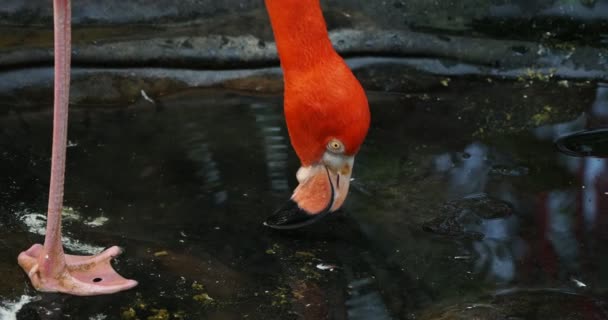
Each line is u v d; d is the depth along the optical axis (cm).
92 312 341
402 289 360
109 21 541
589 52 550
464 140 476
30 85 501
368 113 364
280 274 368
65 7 327
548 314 342
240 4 559
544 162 455
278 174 440
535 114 505
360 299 354
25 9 534
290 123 370
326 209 380
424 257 381
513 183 436
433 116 502
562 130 488
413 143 471
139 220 402
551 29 555
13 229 390
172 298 351
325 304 350
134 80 517
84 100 504
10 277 358
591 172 445
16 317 335
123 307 345
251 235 393
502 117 502
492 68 548
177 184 429
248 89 527
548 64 549
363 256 381
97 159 447
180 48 526
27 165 438
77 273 359
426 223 405
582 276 369
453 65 547
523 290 359
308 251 384
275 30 360
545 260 379
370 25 552
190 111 500
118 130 475
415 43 548
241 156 454
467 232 398
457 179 439
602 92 532
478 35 556
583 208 416
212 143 465
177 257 376
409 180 438
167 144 463
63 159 338
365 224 404
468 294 357
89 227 395
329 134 366
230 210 410
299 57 358
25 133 468
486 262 378
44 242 372
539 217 409
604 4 552
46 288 351
